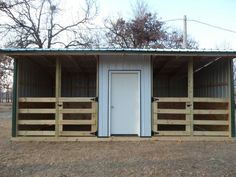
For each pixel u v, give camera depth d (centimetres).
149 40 3162
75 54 955
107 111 1009
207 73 1314
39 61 1196
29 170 612
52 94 1680
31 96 1216
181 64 1257
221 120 1036
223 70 1078
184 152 795
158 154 768
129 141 985
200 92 1454
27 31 2909
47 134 1002
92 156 746
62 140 991
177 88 1705
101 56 1019
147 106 1012
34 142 972
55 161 693
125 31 3161
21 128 1035
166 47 3139
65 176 567
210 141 987
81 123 1004
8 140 1013
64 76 1680
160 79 1706
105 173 586
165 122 1007
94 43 3097
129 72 1019
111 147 874
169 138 996
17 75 1008
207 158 717
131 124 1029
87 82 1683
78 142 973
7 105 3984
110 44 3155
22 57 1055
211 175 568
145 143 945
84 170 610
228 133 1002
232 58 1013
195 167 628
